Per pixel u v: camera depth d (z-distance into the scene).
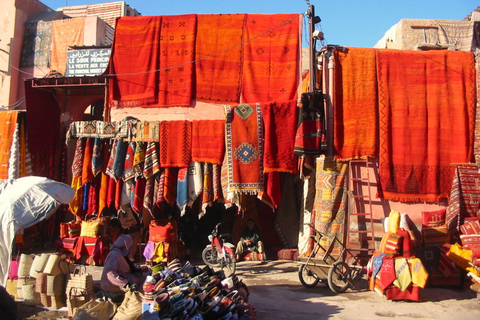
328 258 7.78
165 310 4.73
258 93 10.09
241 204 9.05
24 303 6.36
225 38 10.34
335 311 6.34
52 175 12.22
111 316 5.36
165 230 9.68
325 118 8.82
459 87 9.02
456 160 8.90
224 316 5.18
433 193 8.80
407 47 13.91
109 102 10.72
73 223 10.27
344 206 8.58
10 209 6.21
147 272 6.41
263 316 6.09
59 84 11.19
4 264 6.11
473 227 7.76
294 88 9.98
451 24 14.05
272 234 11.32
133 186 9.46
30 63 15.51
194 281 5.68
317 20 8.85
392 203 8.80
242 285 6.25
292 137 8.56
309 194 9.56
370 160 8.86
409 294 6.90
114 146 9.41
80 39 15.36
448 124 8.97
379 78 8.97
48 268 6.16
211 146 9.06
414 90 8.99
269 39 10.20
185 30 10.48
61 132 12.52
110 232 10.16
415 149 8.89
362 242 8.55
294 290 7.72
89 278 5.98
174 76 10.44
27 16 15.93
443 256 7.88
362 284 8.09
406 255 7.03
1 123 11.52
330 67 8.91
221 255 9.29
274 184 8.64
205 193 9.11
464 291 7.64
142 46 10.60
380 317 6.05
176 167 9.35
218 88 10.26
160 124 9.25
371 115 8.87
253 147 8.61
